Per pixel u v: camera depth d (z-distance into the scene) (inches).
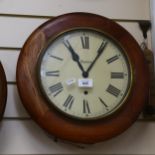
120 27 42.2
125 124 38.9
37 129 41.6
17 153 40.7
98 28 41.3
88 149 42.0
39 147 41.2
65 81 39.2
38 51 39.6
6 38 43.4
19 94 38.5
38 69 38.8
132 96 39.9
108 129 38.4
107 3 46.4
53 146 41.5
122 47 41.2
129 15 46.6
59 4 45.3
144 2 47.3
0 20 43.7
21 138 41.1
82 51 40.5
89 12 45.7
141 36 46.1
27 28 44.1
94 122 38.4
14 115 41.5
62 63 39.7
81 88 39.4
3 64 42.7
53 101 38.3
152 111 42.6
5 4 44.2
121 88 40.1
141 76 40.7
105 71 40.4
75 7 45.6
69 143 41.6
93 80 39.8
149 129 43.8
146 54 44.3
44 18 44.6
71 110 38.4
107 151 42.3
